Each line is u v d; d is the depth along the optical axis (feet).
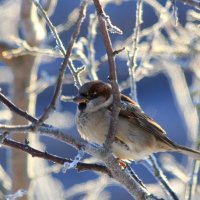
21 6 43.24
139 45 40.83
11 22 45.24
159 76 69.51
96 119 31.19
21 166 42.60
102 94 31.35
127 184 26.20
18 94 44.68
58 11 60.39
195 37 39.32
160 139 32.81
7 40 43.27
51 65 60.08
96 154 24.75
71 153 60.80
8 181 43.34
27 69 44.78
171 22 41.14
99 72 59.98
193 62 39.78
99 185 40.01
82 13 21.17
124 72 55.52
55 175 60.13
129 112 32.04
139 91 68.33
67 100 31.96
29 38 43.88
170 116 65.57
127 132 32.01
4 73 48.60
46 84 43.80
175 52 39.52
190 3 22.48
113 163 25.48
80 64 58.59
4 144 25.12
